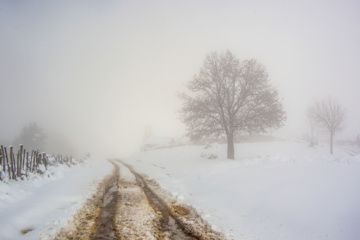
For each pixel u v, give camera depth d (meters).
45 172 13.53
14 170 10.47
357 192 6.52
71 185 11.38
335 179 7.91
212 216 7.14
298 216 6.11
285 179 8.97
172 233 5.92
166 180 13.83
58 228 5.98
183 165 21.05
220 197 9.08
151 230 6.08
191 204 8.45
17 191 9.02
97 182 12.91
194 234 5.86
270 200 7.39
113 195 9.82
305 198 6.89
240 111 21.86
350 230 5.04
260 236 5.63
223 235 5.77
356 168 9.11
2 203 7.62
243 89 20.78
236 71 21.38
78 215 7.03
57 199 8.55
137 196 9.66
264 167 11.91
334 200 6.36
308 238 5.22
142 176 15.60
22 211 6.88
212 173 13.16
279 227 5.96
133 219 6.85
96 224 6.41
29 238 5.39
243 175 11.00
